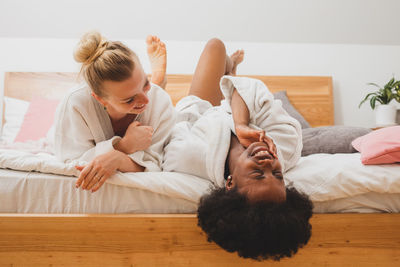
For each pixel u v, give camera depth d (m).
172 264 0.80
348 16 2.29
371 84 2.40
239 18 2.29
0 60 2.27
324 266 0.83
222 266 0.80
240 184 0.82
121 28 2.29
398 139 0.88
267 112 1.04
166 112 1.15
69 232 0.80
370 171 0.88
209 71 1.54
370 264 0.84
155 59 1.49
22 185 0.88
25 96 2.21
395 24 2.33
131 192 0.89
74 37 2.30
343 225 0.84
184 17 2.27
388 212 0.89
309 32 2.38
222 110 1.14
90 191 0.88
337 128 1.38
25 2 2.11
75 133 0.98
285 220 0.73
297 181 0.91
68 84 2.24
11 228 0.80
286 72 2.44
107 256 0.80
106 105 0.96
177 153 1.02
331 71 2.45
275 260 0.77
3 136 2.05
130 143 0.98
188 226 0.81
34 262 0.80
